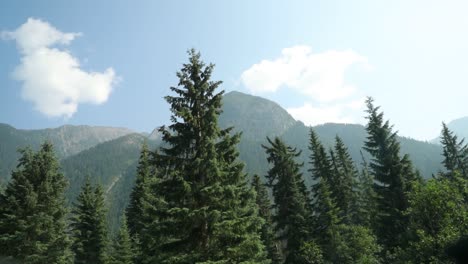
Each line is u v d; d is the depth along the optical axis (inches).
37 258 1144.8
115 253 1818.4
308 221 1450.5
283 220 1444.4
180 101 698.2
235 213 645.9
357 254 1392.7
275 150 1515.7
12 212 1194.0
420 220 783.7
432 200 741.9
